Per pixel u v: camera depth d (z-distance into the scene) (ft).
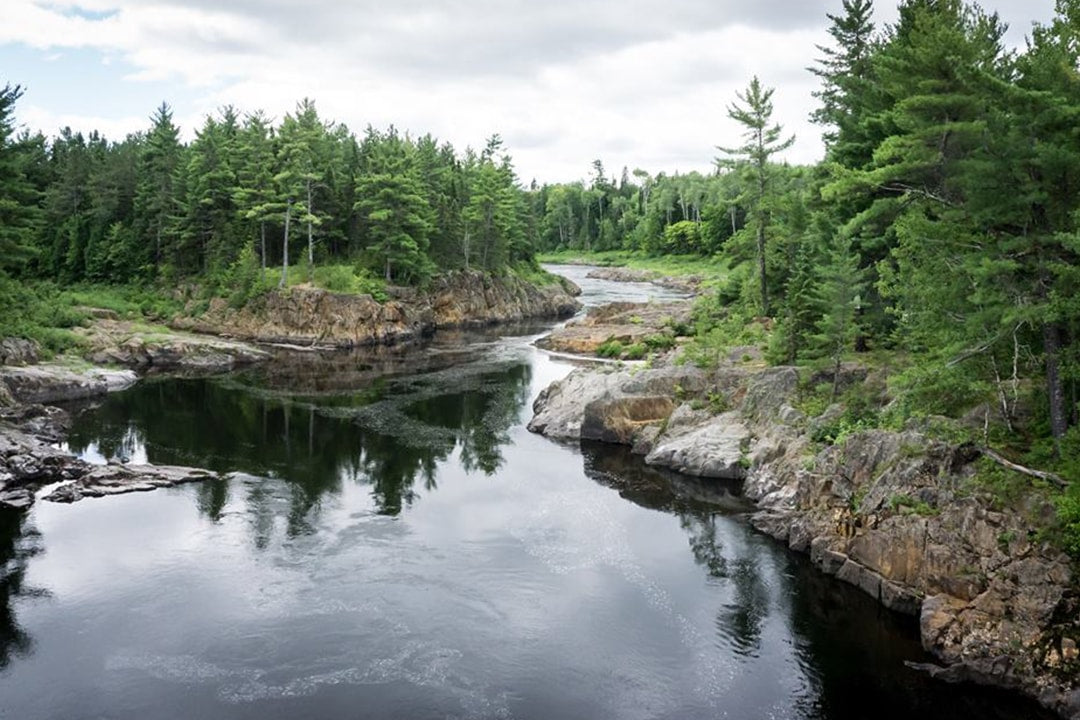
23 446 135.74
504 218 401.08
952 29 94.17
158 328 277.85
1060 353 85.25
